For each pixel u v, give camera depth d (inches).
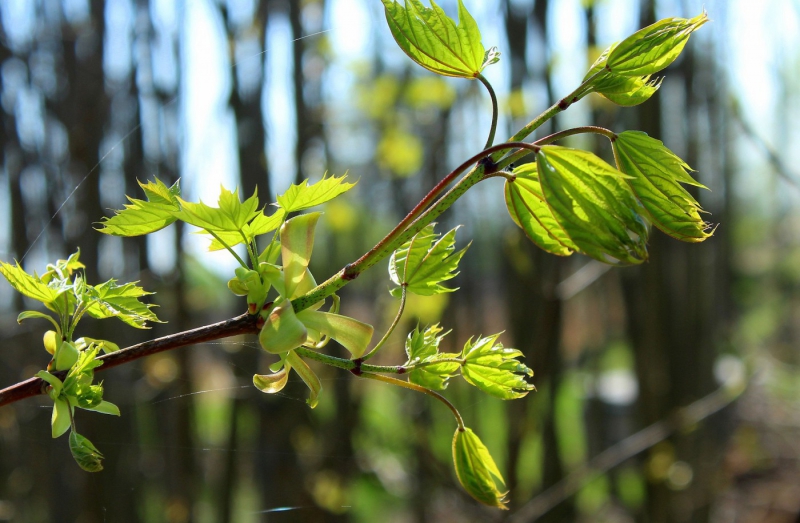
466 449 20.6
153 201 20.0
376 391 63.1
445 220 58.3
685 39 19.5
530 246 49.8
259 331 19.9
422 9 19.9
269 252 20.2
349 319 20.0
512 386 20.5
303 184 20.0
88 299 20.6
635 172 19.5
